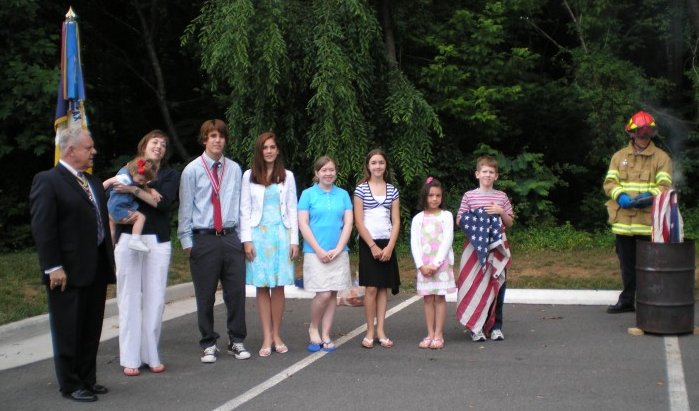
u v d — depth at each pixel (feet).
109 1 53.31
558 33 54.03
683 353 21.17
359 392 18.11
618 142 46.11
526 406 16.79
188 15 53.72
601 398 17.28
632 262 26.61
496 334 23.36
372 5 44.52
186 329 26.04
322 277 22.02
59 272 17.12
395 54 46.21
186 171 20.97
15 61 42.78
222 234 21.13
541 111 51.42
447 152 47.88
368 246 22.52
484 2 49.03
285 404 17.30
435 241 22.57
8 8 42.39
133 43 55.62
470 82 47.93
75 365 17.95
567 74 51.47
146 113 56.85
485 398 17.43
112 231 20.63
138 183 19.60
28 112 43.21
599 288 31.63
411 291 32.35
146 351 20.36
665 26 47.19
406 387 18.45
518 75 48.88
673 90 48.49
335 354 22.00
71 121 26.66
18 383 19.57
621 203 25.84
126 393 18.43
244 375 19.86
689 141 49.06
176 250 41.70
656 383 18.37
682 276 23.11
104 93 53.98
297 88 40.57
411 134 41.09
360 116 39.58
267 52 37.01
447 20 48.98
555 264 37.14
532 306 28.81
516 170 47.14
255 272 21.66
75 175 17.63
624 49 49.44
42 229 16.99
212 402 17.57
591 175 53.31
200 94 56.34
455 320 26.86
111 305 27.94
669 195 23.38
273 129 40.27
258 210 21.65
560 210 53.01
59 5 49.65
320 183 22.44
